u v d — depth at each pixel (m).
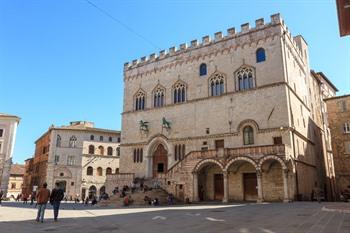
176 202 46.91
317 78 71.50
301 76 58.31
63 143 92.25
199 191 49.09
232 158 43.50
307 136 54.78
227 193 43.06
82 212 30.42
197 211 28.31
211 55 56.00
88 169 92.81
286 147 41.06
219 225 17.70
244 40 52.75
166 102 59.78
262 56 50.47
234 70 52.56
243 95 50.44
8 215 26.97
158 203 44.53
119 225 18.83
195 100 55.59
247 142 48.56
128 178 56.75
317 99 69.69
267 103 47.75
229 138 50.16
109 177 59.91
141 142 60.88
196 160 46.62
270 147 41.44
